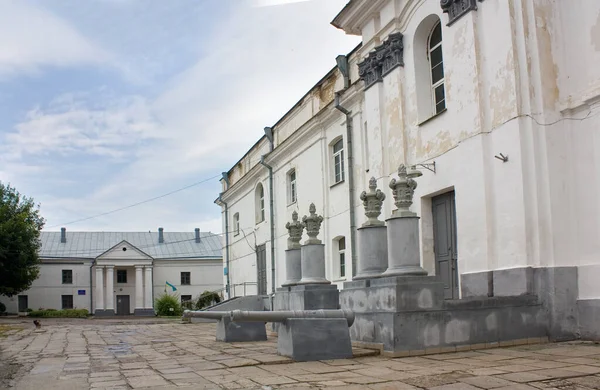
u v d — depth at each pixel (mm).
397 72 14070
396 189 9484
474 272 11055
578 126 9914
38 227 43688
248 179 28016
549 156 9883
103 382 7020
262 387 6344
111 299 53938
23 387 6832
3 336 17109
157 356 9766
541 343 9375
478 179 11125
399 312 8656
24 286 41688
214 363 8430
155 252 58219
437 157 12547
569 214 9859
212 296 36906
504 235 10484
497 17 10828
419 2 13398
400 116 13891
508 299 9406
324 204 19562
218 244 60469
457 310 9000
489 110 11039
